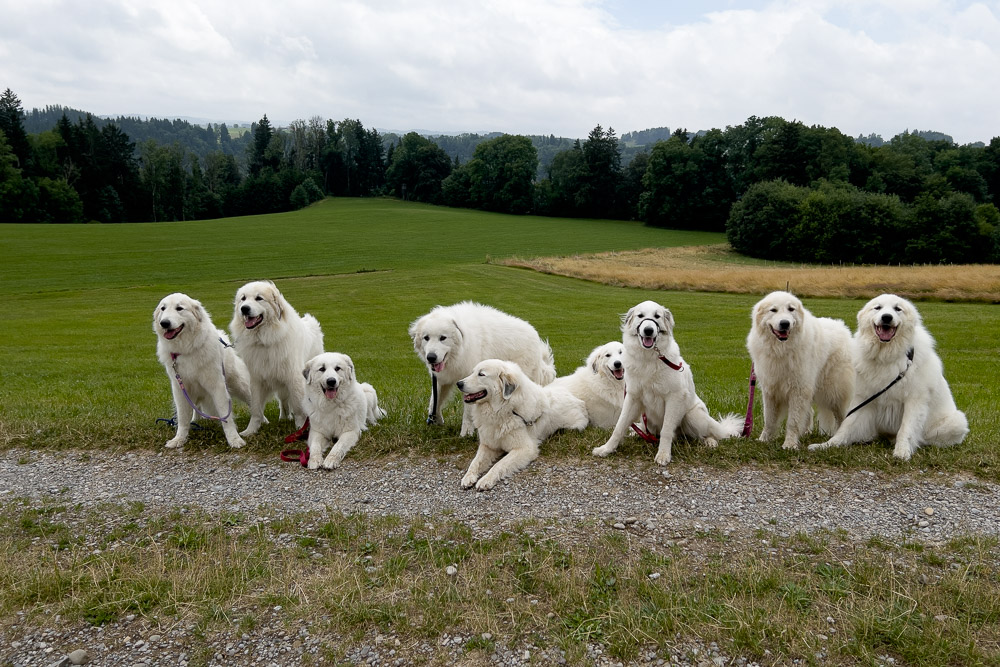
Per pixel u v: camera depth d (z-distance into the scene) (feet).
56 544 15.99
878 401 21.21
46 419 26.61
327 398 22.25
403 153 436.76
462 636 11.93
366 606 12.76
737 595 12.89
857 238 198.80
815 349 21.58
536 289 124.16
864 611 12.17
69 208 281.54
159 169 345.10
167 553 15.37
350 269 154.20
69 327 85.46
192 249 181.88
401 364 57.41
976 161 276.00
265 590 13.57
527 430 21.63
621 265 154.92
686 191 297.74
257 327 23.58
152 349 68.54
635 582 13.46
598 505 17.51
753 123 298.97
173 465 21.44
